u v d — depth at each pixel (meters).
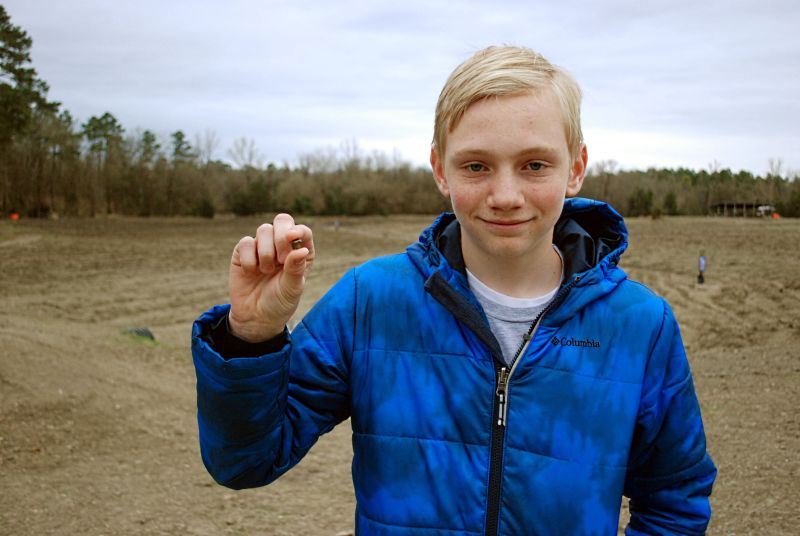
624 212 79.75
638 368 1.40
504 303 1.43
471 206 1.30
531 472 1.32
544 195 1.28
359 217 80.50
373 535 1.36
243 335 1.21
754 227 52.38
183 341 12.84
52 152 70.75
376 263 1.51
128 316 15.84
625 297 1.45
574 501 1.31
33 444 5.84
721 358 10.34
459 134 1.29
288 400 1.39
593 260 1.48
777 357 10.21
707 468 1.48
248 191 81.12
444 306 1.38
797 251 29.89
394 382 1.39
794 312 14.95
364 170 96.00
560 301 1.39
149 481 5.36
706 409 7.36
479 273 1.45
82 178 71.88
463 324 1.40
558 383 1.36
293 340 1.45
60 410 6.64
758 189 82.69
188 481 5.43
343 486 5.52
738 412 7.21
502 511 1.32
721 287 19.11
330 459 6.16
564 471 1.32
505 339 1.42
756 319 14.22
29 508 4.71
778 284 19.39
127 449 6.01
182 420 6.91
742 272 22.48
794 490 5.09
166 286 20.86
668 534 1.47
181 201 78.06
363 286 1.46
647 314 1.43
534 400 1.35
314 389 1.42
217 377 1.18
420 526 1.33
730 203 81.00
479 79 1.26
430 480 1.34
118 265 26.16
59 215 69.06
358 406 1.42
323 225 63.50
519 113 1.25
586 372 1.37
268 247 1.13
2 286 19.89
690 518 1.46
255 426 1.23
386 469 1.36
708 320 14.21
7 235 40.16
